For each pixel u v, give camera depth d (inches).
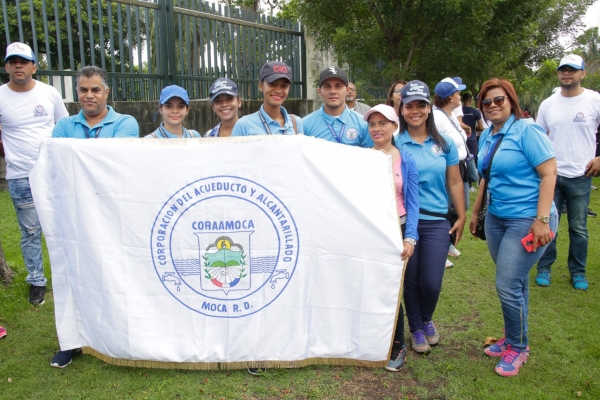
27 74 160.9
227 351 126.3
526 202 125.4
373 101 443.8
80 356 137.3
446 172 139.3
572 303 173.9
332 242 122.5
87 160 122.0
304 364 127.7
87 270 124.7
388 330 125.0
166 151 121.0
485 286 191.3
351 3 386.3
